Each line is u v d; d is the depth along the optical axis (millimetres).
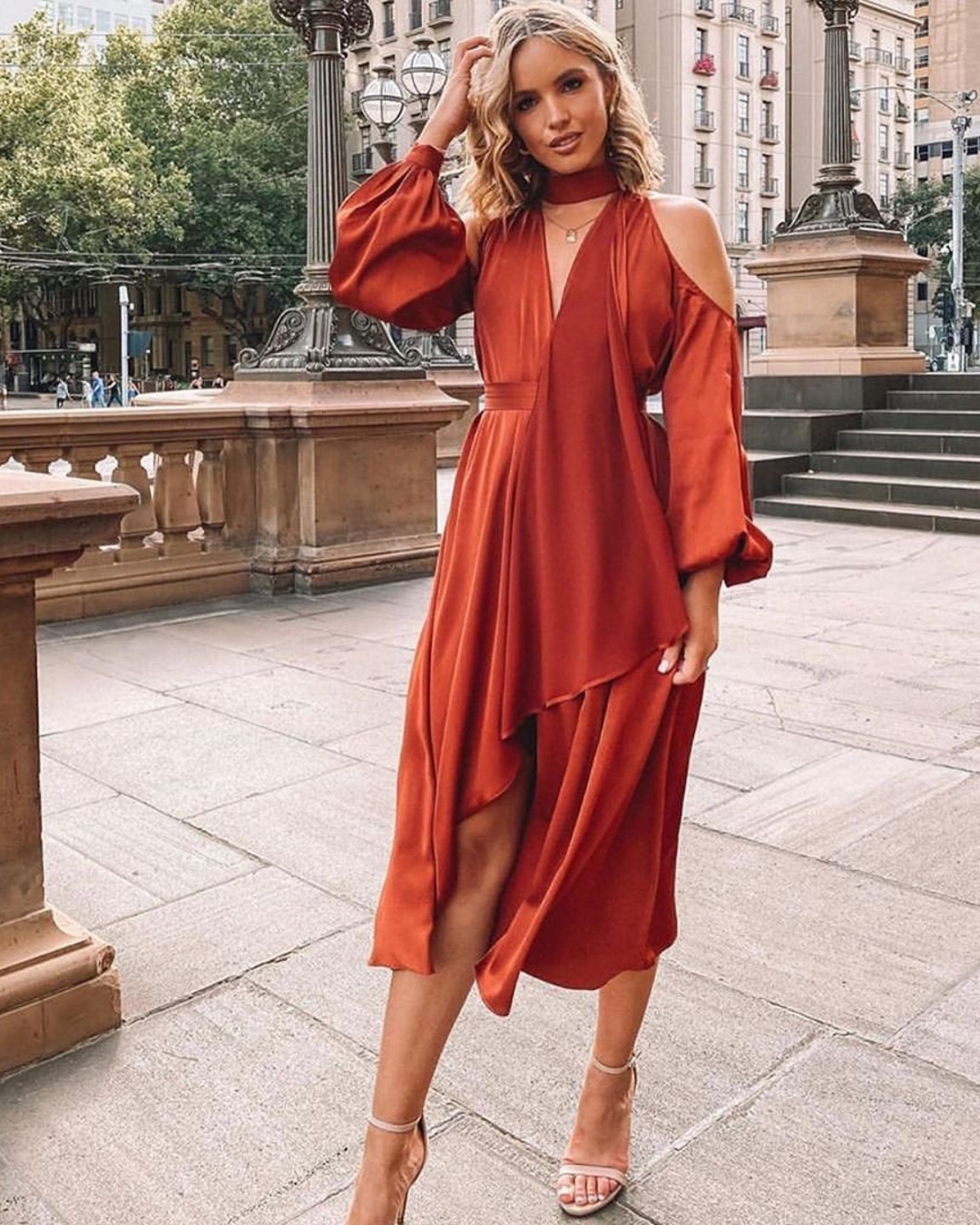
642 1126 2391
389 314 2039
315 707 5352
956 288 48812
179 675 5934
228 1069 2611
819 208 13359
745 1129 2381
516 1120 2416
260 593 7938
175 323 71250
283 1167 2291
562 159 1892
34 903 2723
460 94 2000
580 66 1868
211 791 4297
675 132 64938
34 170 45562
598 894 1965
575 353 1887
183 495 7645
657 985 2924
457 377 16062
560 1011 2820
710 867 3607
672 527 1879
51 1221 2150
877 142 81312
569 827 1886
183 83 55844
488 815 1936
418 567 8453
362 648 6473
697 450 1864
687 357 1891
